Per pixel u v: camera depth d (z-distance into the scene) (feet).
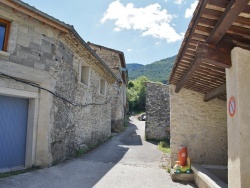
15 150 20.89
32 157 21.26
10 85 19.63
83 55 30.14
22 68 20.06
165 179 22.38
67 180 19.15
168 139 48.37
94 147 37.47
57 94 23.63
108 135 50.72
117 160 29.43
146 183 20.58
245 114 10.30
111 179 20.83
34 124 21.63
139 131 65.82
